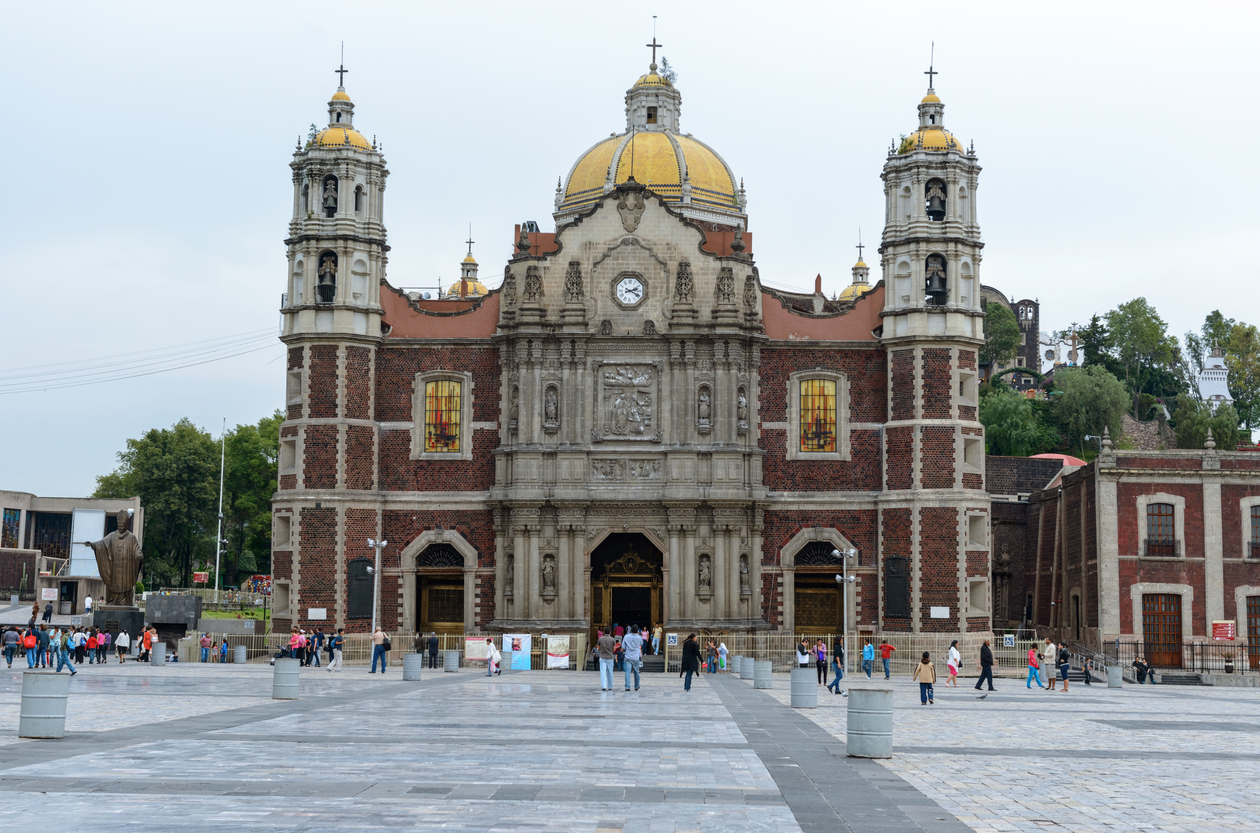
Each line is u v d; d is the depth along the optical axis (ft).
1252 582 234.79
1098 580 236.02
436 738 94.58
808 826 60.13
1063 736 108.58
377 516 233.55
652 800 66.54
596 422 233.76
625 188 237.25
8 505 388.37
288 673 133.18
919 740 102.78
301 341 234.58
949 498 227.20
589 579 232.32
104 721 104.88
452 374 238.27
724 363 233.55
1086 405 427.74
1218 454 237.45
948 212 236.02
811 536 234.58
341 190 236.43
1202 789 75.25
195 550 457.68
